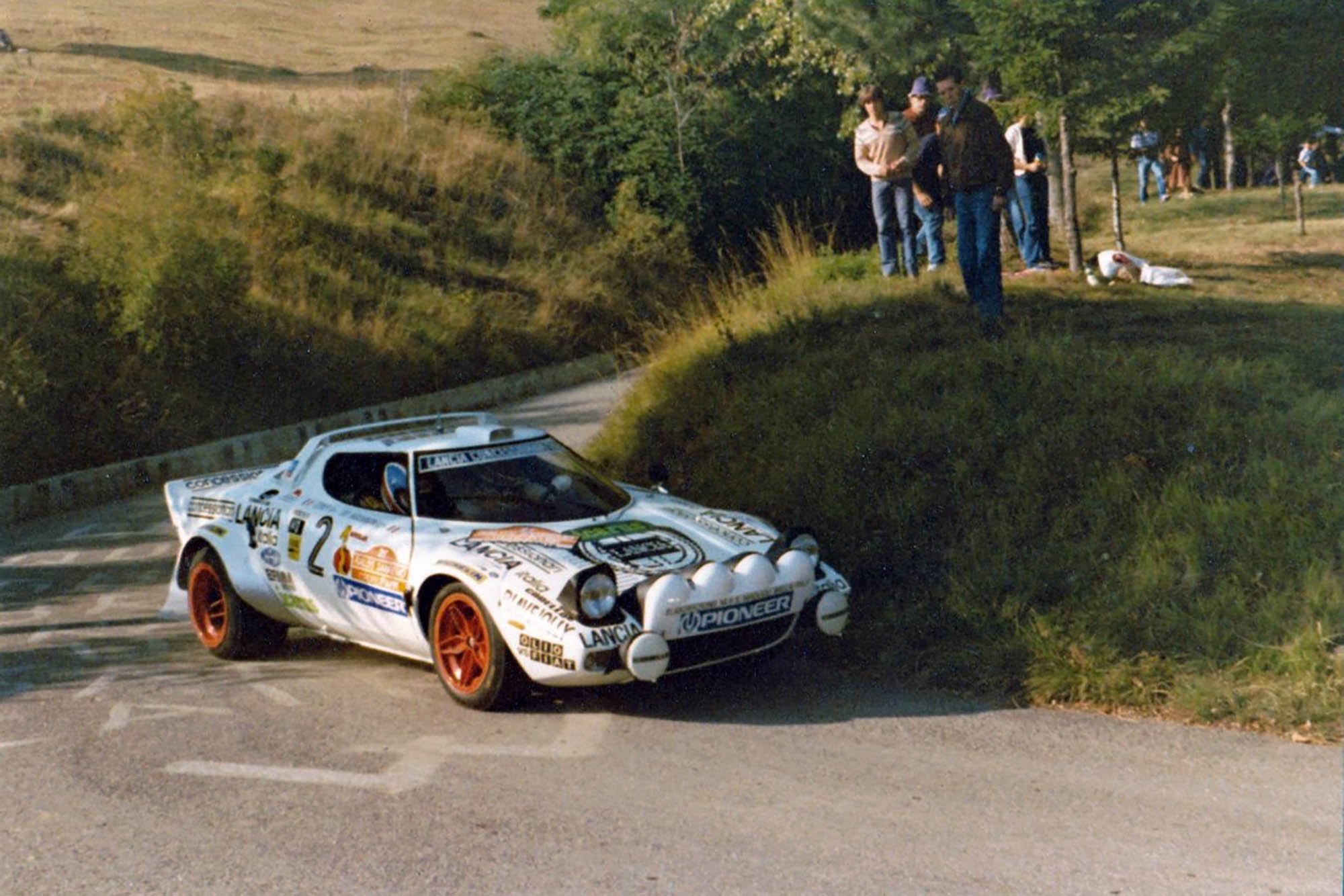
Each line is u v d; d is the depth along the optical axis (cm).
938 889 395
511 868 428
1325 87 1267
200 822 488
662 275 2969
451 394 2083
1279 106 1320
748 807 475
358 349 2109
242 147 2598
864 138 1262
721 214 3177
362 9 6575
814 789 492
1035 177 1285
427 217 2794
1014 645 625
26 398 1666
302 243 2419
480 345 2330
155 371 1852
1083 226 2286
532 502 672
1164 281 1226
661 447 1032
